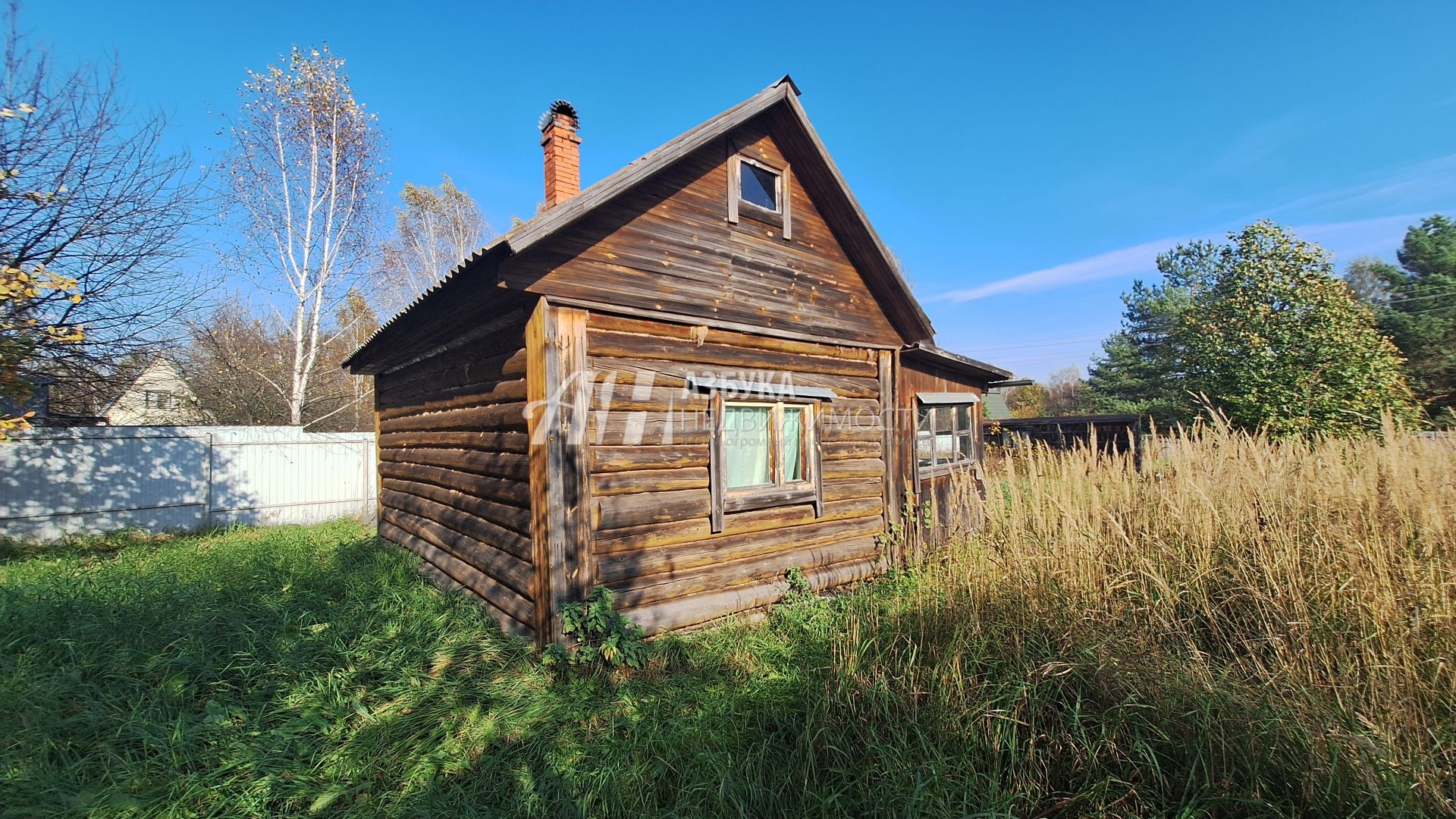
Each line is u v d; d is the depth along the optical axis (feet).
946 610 12.04
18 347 19.30
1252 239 43.21
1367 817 6.87
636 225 15.33
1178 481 14.17
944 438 27.40
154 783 8.37
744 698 11.30
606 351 14.65
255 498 37.22
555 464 13.41
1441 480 12.24
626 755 9.61
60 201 26.04
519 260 13.05
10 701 9.48
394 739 10.05
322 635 13.64
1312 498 13.12
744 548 17.30
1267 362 40.42
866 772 8.32
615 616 13.47
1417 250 77.05
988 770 8.50
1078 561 12.67
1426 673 9.11
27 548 29.12
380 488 28.60
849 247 21.47
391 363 25.54
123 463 33.01
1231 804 7.26
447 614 15.56
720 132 16.35
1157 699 8.50
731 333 17.60
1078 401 110.83
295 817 8.13
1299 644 9.84
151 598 15.23
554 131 18.29
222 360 55.36
